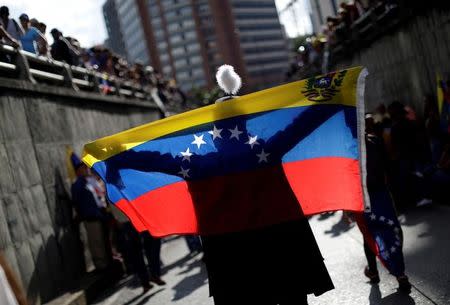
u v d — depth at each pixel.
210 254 3.66
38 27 11.55
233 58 156.25
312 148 3.87
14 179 7.93
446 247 6.46
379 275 5.98
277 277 3.50
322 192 3.90
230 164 3.79
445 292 4.96
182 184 3.91
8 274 2.04
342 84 3.90
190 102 43.38
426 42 12.41
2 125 7.98
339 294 5.57
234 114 3.91
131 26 167.62
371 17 14.91
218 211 3.76
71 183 10.38
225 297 3.54
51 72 11.96
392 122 10.46
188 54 157.12
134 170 4.04
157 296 7.39
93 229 9.45
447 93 10.38
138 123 19.28
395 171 10.10
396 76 15.02
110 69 17.22
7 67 8.86
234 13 157.88
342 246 7.80
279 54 166.38
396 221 5.34
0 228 7.08
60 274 8.70
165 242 13.52
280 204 3.66
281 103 3.90
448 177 9.49
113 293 8.49
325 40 22.05
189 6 156.25
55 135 10.20
